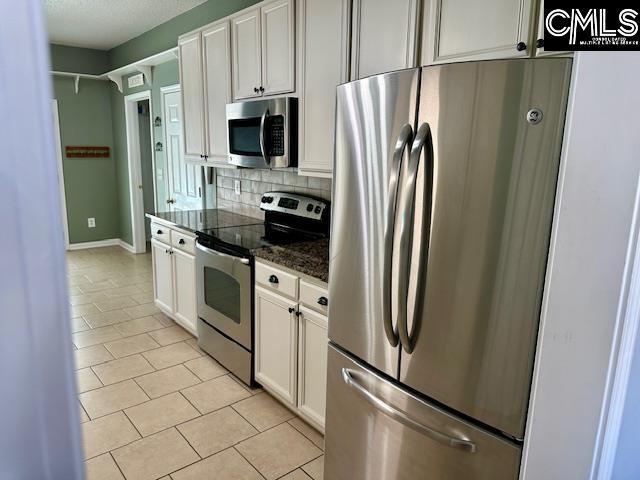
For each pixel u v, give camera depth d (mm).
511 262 1162
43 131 347
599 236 887
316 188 3008
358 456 1690
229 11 3551
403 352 1441
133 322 3684
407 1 1804
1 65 321
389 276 1407
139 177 5844
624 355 906
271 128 2615
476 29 1568
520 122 1105
